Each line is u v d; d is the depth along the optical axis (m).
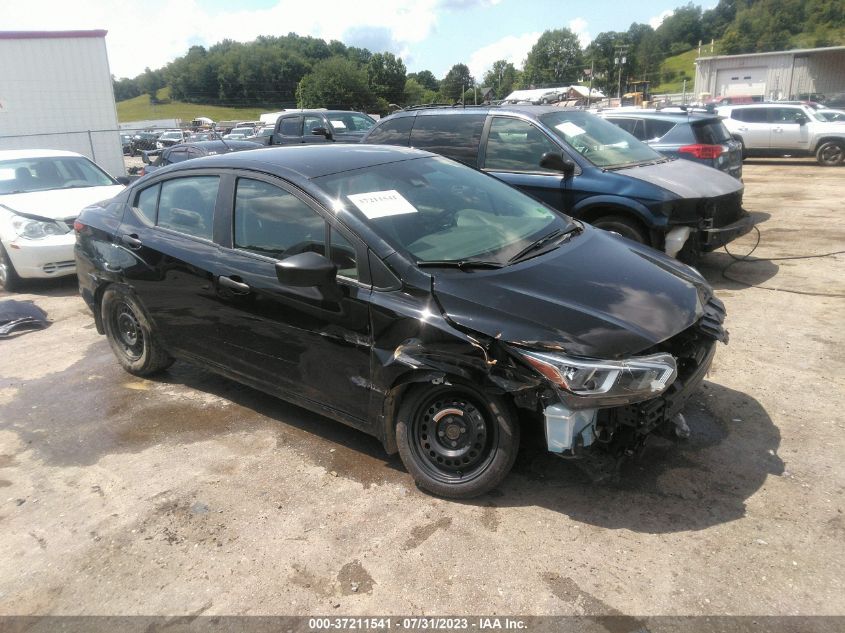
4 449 4.00
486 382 2.91
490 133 6.85
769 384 4.32
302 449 3.83
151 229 4.45
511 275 3.25
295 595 2.69
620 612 2.52
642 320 3.02
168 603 2.68
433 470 3.27
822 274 6.85
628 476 3.38
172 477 3.60
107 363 5.29
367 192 3.64
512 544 2.92
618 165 6.49
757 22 112.12
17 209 7.42
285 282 3.18
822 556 2.75
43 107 19.55
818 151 18.09
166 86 168.25
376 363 3.25
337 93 100.75
